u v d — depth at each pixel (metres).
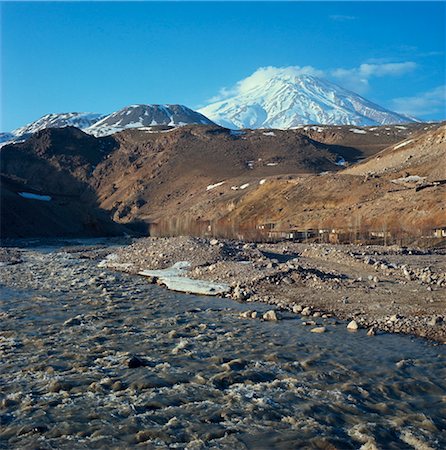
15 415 10.30
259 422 9.94
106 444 9.07
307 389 11.66
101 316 19.47
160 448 8.92
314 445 9.02
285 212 88.12
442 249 45.09
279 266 28.12
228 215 100.75
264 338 16.11
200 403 10.87
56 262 39.78
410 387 11.84
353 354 14.38
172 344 15.45
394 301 20.58
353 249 41.31
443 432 9.53
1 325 18.12
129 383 12.02
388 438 9.29
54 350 14.84
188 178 183.38
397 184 81.12
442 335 16.09
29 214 88.19
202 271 28.97
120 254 38.72
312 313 19.53
